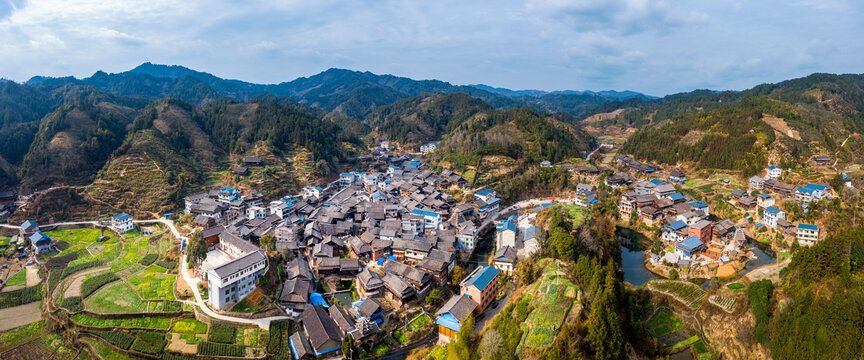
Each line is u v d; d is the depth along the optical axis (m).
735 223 144.75
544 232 124.06
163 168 178.12
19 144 194.88
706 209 153.25
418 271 105.38
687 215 140.50
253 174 192.50
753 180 160.75
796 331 72.81
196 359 81.62
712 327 91.88
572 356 65.62
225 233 123.06
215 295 92.69
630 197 159.50
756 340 80.94
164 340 85.31
